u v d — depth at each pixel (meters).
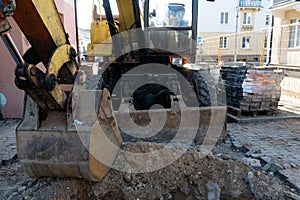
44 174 2.22
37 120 2.09
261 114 5.41
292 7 11.02
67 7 7.44
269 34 12.08
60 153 2.06
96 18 5.76
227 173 2.72
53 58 1.82
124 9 4.05
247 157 3.35
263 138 4.04
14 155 3.39
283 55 11.30
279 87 5.29
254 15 26.59
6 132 4.41
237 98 5.32
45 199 2.25
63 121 2.07
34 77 1.68
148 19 4.16
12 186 2.67
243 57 23.27
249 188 2.58
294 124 4.86
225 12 25.83
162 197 2.62
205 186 2.68
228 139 4.00
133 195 2.54
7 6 1.33
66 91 2.15
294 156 3.31
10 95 5.21
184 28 4.27
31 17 1.70
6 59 5.07
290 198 2.40
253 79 5.16
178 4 4.20
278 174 2.84
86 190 2.42
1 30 1.40
